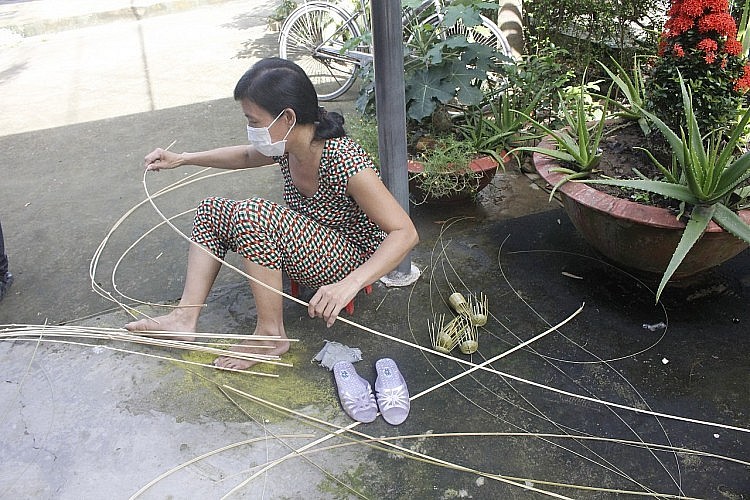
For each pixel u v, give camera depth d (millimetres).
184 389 1984
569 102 3270
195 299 2051
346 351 2096
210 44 6273
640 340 2137
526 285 2439
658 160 2410
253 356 2010
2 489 1671
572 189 2227
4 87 5312
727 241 2047
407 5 3623
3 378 2041
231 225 1896
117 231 2975
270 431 1827
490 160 2836
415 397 1937
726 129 2262
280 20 6566
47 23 7277
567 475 1674
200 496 1634
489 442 1777
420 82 2996
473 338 2131
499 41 3934
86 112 4598
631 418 1845
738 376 1971
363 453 1753
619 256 2252
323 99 4543
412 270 2537
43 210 3211
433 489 1643
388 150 2232
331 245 2010
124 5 7828
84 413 1901
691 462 1702
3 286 2557
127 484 1675
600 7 3812
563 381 1984
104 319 2328
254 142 1774
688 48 2219
